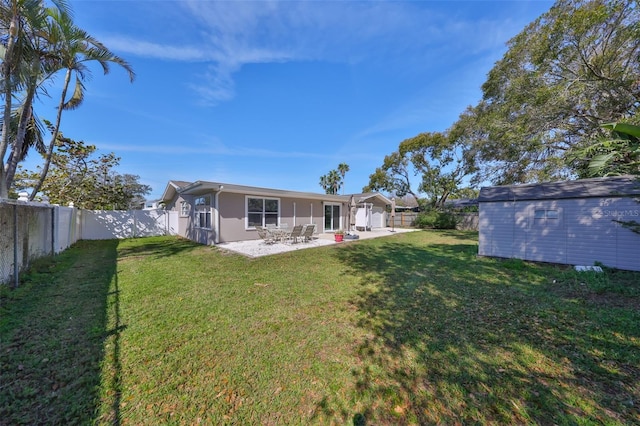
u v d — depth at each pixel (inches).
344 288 180.5
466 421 67.6
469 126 563.5
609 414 68.1
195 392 78.5
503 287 180.9
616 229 225.5
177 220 583.8
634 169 172.2
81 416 69.1
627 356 93.4
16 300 152.8
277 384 82.2
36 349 100.6
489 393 77.2
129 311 138.9
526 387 79.4
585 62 293.1
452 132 712.4
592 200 235.8
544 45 314.5
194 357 96.6
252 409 72.3
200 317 132.1
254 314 136.3
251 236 438.0
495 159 480.7
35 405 72.4
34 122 282.2
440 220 725.9
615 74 281.9
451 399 75.3
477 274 217.3
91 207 546.0
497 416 68.7
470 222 689.0
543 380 82.5
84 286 183.3
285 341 108.3
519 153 400.5
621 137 134.0
